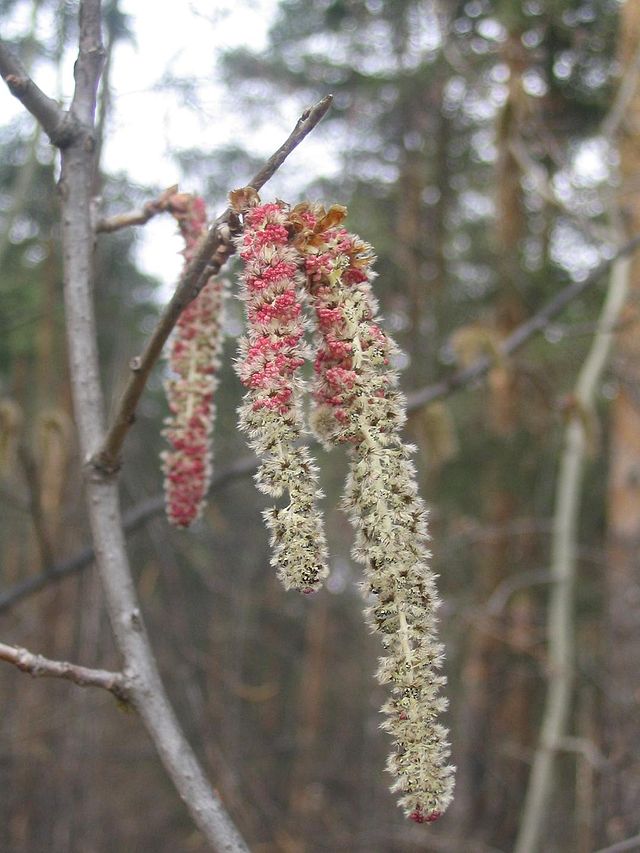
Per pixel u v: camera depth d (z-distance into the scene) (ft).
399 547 4.97
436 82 27.30
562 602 16.69
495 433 25.34
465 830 25.64
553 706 15.84
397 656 4.91
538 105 20.42
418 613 4.95
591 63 22.41
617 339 18.52
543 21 21.25
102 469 7.09
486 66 24.29
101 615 28.48
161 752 6.33
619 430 19.52
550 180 22.79
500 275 25.88
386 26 27.81
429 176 30.35
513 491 28.07
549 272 25.79
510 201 23.57
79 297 7.66
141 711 6.41
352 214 29.35
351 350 5.22
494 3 22.80
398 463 5.09
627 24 19.76
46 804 26.63
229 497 35.14
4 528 31.53
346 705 39.40
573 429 17.13
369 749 33.27
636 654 16.89
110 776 33.71
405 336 30.37
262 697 24.77
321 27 28.81
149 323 33.73
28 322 21.11
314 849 30.25
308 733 37.93
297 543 4.89
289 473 4.99
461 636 31.60
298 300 5.24
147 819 34.45
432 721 4.86
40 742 26.71
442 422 13.37
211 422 7.20
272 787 36.01
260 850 24.53
